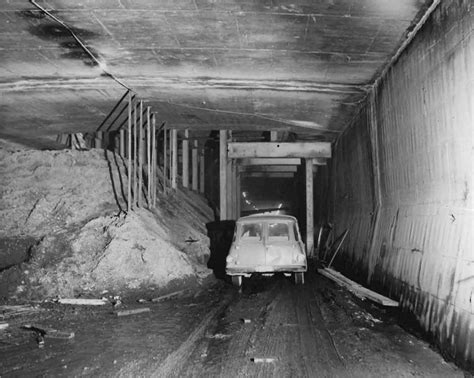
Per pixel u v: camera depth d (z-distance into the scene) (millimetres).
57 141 18391
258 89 11898
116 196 13891
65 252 11141
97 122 15578
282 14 7781
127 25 8297
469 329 5395
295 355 5973
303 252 11820
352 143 14930
